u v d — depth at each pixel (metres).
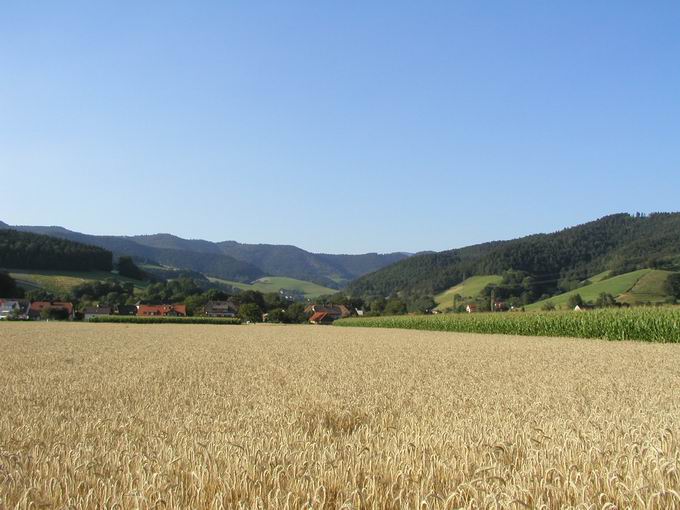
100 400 14.01
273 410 11.64
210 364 24.67
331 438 8.93
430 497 5.93
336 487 6.43
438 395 14.18
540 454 7.37
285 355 30.48
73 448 8.43
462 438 8.39
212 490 6.34
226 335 58.34
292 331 71.75
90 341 44.69
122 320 103.56
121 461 7.52
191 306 147.12
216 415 11.42
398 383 17.11
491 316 63.84
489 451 7.52
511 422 10.04
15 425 10.58
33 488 6.29
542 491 6.16
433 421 10.25
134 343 42.38
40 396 14.66
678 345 36.53
